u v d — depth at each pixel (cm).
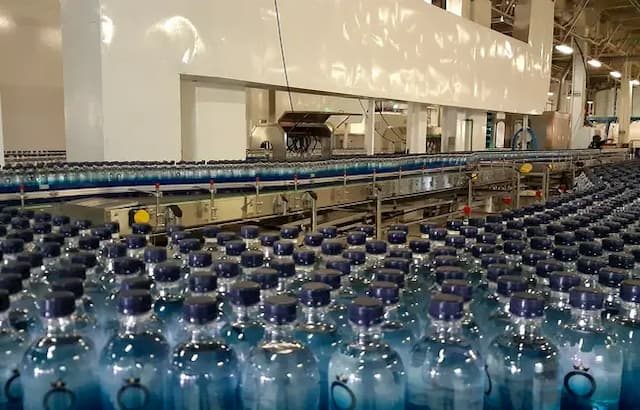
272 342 80
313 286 72
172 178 233
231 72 296
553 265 90
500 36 576
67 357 73
